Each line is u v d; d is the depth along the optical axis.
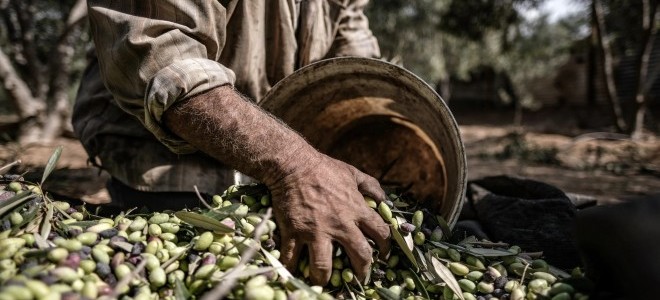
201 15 1.67
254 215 1.54
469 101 26.42
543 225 2.11
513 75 18.61
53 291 1.10
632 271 1.21
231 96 1.55
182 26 1.62
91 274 1.27
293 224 1.47
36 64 8.58
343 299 1.50
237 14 1.98
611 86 10.72
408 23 17.86
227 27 2.00
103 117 2.24
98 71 2.36
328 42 2.43
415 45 18.53
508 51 14.23
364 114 2.47
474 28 12.69
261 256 1.43
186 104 1.51
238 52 2.03
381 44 17.70
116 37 1.64
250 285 1.28
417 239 1.64
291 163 1.51
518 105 17.80
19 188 1.58
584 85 18.36
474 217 2.52
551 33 22.98
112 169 2.24
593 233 1.31
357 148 2.56
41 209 1.49
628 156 7.39
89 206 2.10
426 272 1.59
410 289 1.58
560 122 16.03
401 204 1.82
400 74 1.81
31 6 8.69
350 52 2.55
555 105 20.02
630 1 11.05
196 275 1.34
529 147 8.62
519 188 2.56
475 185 2.71
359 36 2.59
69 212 1.61
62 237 1.41
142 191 2.15
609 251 1.28
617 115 10.72
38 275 1.15
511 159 7.77
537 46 20.98
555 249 2.05
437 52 18.83
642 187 5.06
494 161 7.64
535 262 1.65
